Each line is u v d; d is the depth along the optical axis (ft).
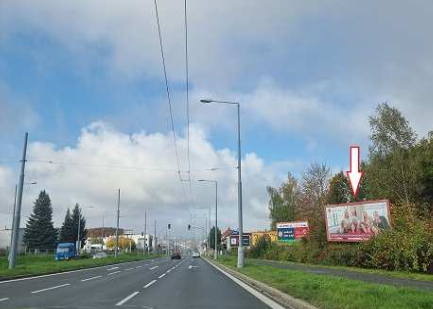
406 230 110.32
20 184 118.01
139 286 75.61
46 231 389.19
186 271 127.95
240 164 125.29
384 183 154.92
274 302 53.06
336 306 40.60
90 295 60.44
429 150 150.51
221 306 49.34
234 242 329.31
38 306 48.42
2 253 283.79
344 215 134.10
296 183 307.17
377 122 164.04
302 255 166.81
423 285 66.85
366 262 122.52
